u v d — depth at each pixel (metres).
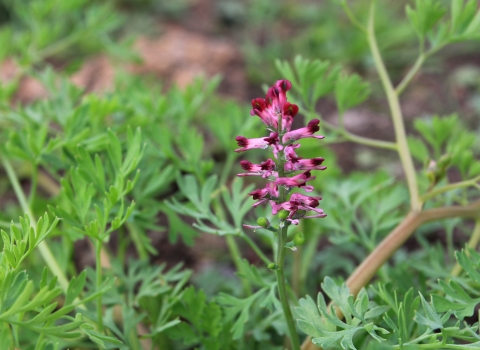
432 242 0.41
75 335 0.26
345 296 0.28
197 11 0.75
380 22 0.69
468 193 0.36
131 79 0.44
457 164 0.35
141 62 0.46
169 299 0.31
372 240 0.33
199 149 0.35
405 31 0.67
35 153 0.32
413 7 0.78
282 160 0.26
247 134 0.35
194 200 0.31
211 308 0.30
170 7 0.73
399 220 0.33
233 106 0.37
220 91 0.57
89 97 0.34
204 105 0.53
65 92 0.38
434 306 0.27
